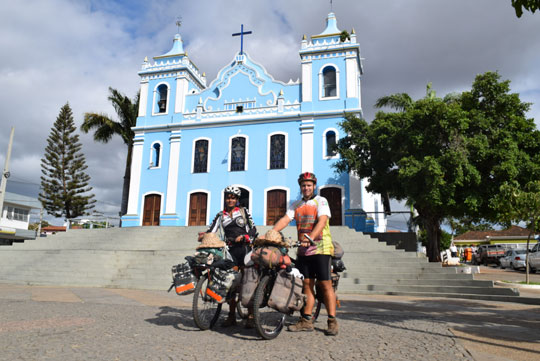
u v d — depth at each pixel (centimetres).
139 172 2220
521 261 2050
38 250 1395
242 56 2278
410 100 1858
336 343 373
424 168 1280
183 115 2242
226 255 454
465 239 4756
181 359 311
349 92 2028
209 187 2098
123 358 311
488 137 1364
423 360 316
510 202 1218
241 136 2123
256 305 387
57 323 464
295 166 2011
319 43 2134
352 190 1884
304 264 429
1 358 309
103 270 1192
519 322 526
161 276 1120
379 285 991
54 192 3288
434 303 776
